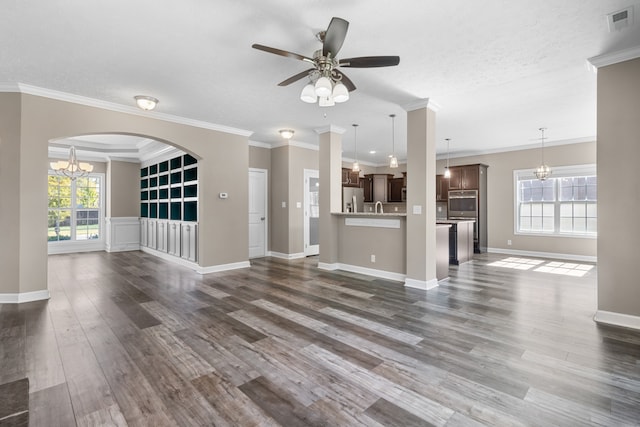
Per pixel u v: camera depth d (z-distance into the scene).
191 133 5.21
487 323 3.08
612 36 2.69
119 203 8.11
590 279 4.91
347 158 9.31
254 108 4.62
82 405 1.82
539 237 7.19
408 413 1.76
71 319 3.19
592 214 6.59
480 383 2.05
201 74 3.46
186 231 6.10
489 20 2.47
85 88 3.84
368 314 3.34
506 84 3.73
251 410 1.79
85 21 2.48
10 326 3.00
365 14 2.40
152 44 2.84
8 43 2.80
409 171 4.45
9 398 1.88
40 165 3.87
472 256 6.87
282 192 7.12
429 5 2.29
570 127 5.72
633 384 2.03
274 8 2.32
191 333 2.85
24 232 3.78
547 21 2.48
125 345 2.60
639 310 2.91
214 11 2.36
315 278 5.01
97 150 7.41
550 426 1.65
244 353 2.47
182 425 1.67
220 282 4.75
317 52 2.50
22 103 3.74
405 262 4.80
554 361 2.33
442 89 3.88
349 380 2.09
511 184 7.57
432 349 2.53
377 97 4.16
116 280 4.87
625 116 2.94
